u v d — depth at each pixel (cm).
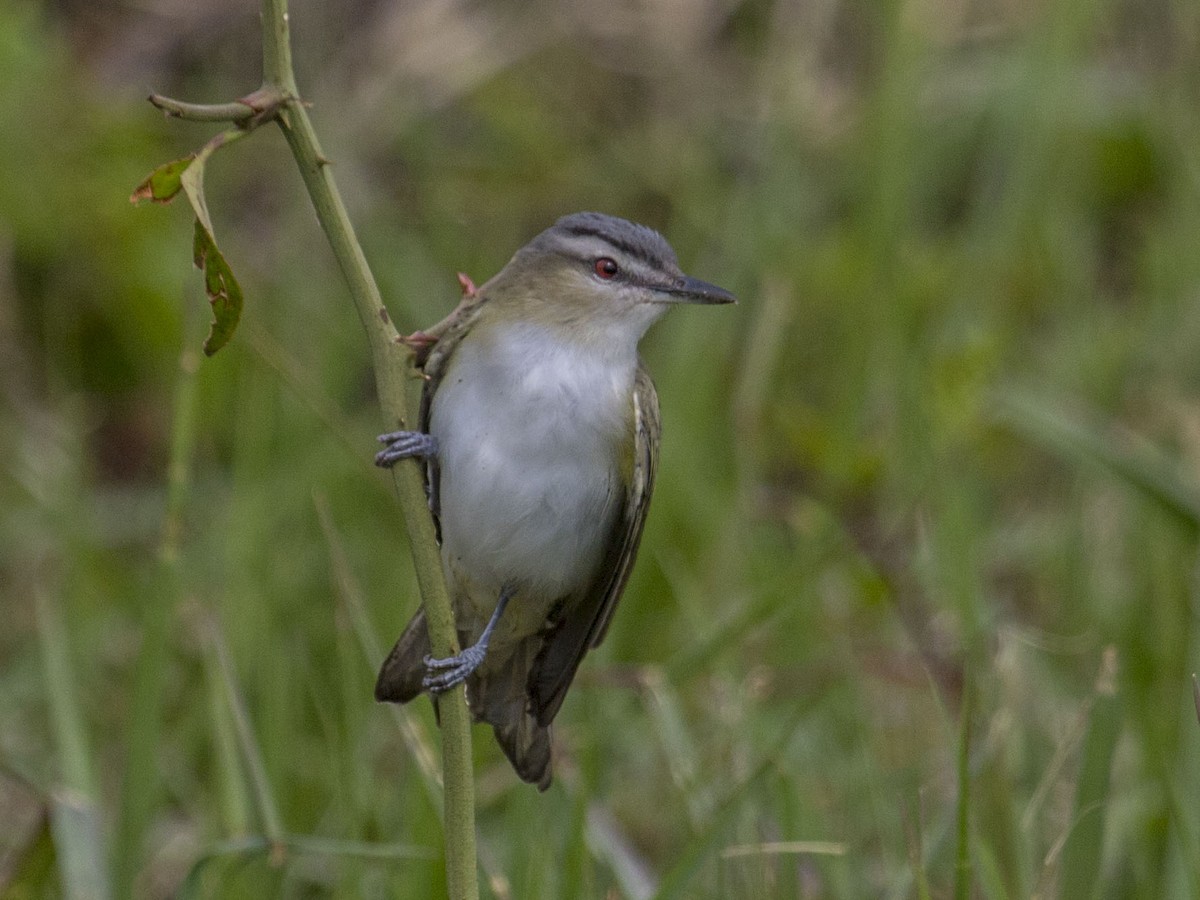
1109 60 1738
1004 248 1518
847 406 1355
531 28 1677
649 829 1032
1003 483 1355
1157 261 1526
